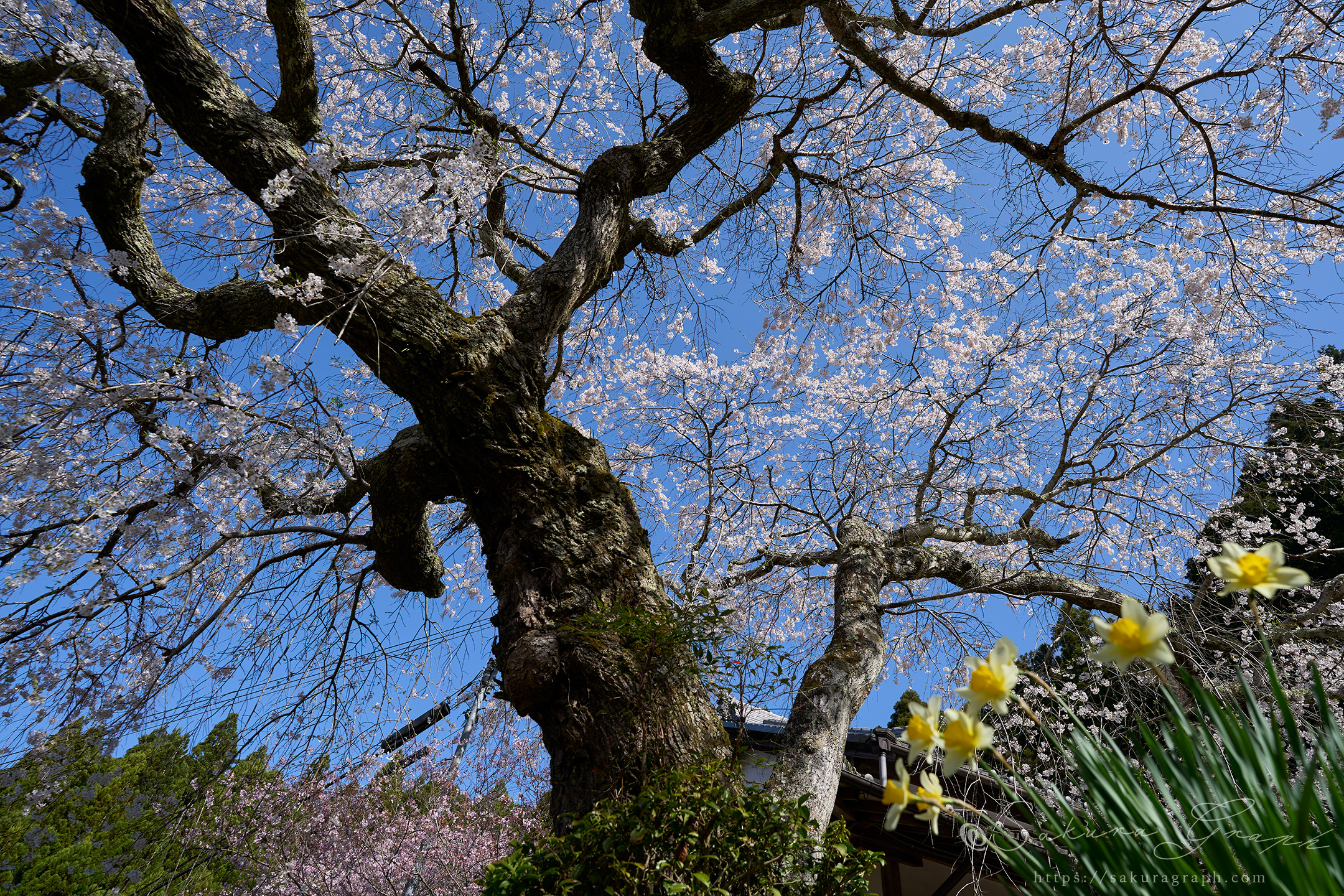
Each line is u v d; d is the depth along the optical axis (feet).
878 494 20.77
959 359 22.86
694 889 7.70
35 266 14.17
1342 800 3.22
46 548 12.02
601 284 17.71
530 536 12.63
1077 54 17.89
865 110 22.21
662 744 10.42
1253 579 3.60
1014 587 18.01
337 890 21.89
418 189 15.29
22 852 30.45
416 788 23.86
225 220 20.34
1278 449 19.95
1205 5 16.03
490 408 13.35
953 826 12.05
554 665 11.16
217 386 13.69
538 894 8.16
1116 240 20.21
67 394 13.32
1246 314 19.30
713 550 21.61
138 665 14.39
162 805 14.65
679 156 18.19
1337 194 17.72
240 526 15.40
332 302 13.01
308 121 15.94
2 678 13.05
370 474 15.80
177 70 13.84
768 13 16.35
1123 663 3.63
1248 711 3.59
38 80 18.43
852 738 17.72
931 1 17.30
